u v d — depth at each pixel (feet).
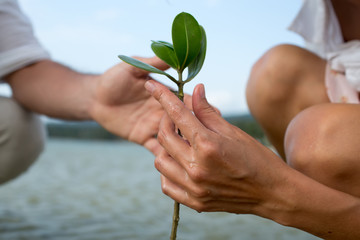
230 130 1.62
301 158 1.83
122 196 3.55
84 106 2.48
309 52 2.44
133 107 2.34
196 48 1.62
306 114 1.92
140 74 2.20
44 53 2.85
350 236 1.66
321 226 1.65
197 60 1.69
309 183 1.62
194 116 1.55
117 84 2.24
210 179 1.55
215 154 1.50
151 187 3.99
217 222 2.84
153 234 2.53
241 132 1.63
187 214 3.05
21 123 2.79
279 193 1.59
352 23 2.41
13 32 2.75
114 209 3.10
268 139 2.61
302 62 2.33
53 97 2.59
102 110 2.40
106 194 3.62
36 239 2.39
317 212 1.62
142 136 2.37
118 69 2.22
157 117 2.33
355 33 2.42
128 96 2.29
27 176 4.46
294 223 1.65
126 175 4.64
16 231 2.52
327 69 2.32
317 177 1.80
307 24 2.54
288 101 2.36
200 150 1.51
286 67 2.31
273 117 2.44
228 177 1.55
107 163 5.71
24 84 2.70
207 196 1.60
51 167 5.16
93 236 2.46
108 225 2.68
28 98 2.69
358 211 1.63
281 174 1.59
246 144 1.59
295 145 1.87
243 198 1.62
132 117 2.36
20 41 2.77
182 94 1.66
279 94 2.35
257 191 1.59
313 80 2.31
